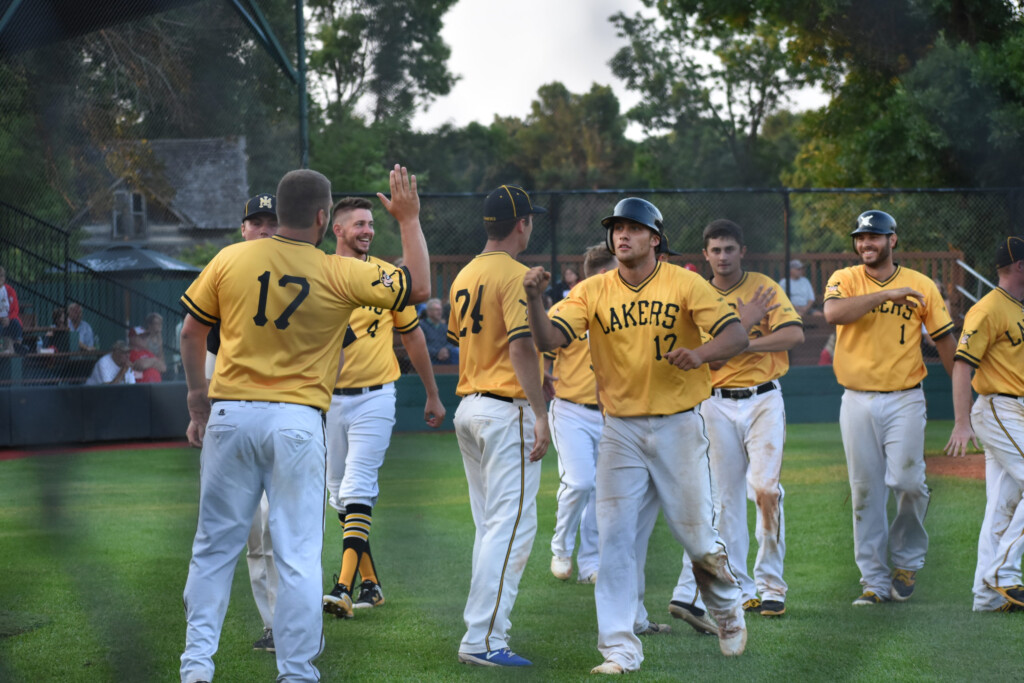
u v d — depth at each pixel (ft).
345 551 38.55
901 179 145.07
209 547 28.17
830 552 49.32
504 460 32.24
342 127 233.76
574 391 43.86
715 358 29.73
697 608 35.50
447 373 106.32
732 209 148.97
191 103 120.57
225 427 27.61
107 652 31.53
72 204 117.91
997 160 135.13
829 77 161.38
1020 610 38.01
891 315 40.65
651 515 33.58
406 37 237.25
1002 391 39.22
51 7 48.08
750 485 39.17
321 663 31.17
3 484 70.54
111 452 90.38
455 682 29.17
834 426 104.99
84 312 119.34
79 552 47.50
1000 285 40.06
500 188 33.68
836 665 30.55
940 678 29.22
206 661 27.66
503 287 32.37
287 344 27.94
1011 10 136.05
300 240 28.53
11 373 103.76
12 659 30.71
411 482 71.72
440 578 44.14
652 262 31.42
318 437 28.30
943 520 54.70
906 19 143.54
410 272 29.55
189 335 29.14
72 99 110.32
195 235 128.98
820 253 138.92
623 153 261.24
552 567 45.55
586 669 30.63
